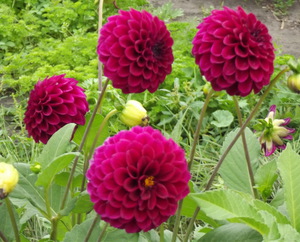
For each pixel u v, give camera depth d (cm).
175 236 63
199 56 56
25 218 66
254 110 59
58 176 69
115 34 55
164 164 48
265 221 51
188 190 49
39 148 114
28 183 67
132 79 56
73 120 66
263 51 54
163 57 58
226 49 53
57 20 170
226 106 128
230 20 54
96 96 123
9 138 116
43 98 64
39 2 183
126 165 48
